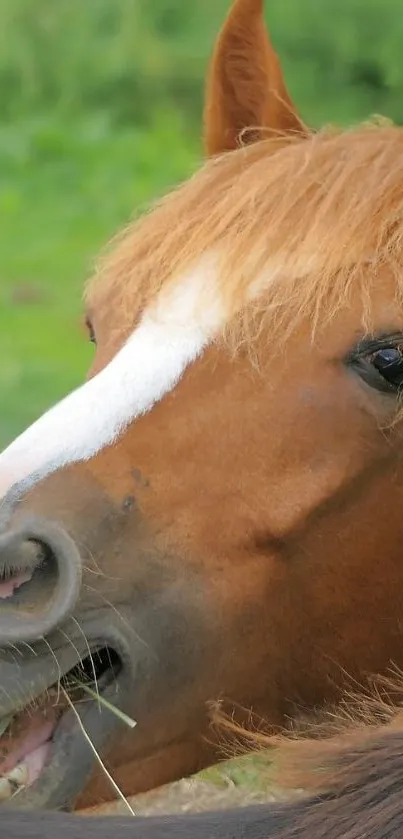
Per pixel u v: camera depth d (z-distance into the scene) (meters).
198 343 3.10
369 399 3.09
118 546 3.06
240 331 3.10
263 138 3.36
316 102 10.84
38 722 3.06
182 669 3.11
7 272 8.05
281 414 3.09
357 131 3.23
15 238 8.63
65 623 3.03
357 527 3.13
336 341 3.09
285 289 3.10
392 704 3.16
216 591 3.10
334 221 3.11
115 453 3.08
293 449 3.10
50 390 6.23
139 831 2.84
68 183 9.56
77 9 11.92
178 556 3.09
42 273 8.08
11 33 11.70
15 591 3.02
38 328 7.18
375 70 11.10
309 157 3.16
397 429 3.10
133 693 3.09
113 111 11.20
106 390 3.10
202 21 11.95
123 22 11.84
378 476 3.12
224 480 3.09
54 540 3.02
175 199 3.22
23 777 3.04
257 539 3.10
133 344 3.12
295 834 2.83
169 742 3.13
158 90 11.48
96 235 8.74
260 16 3.35
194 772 3.17
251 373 3.10
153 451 3.08
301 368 3.09
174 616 3.09
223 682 3.14
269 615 3.13
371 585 3.15
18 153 9.94
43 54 11.61
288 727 3.20
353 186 3.13
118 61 11.50
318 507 3.11
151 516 3.08
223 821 2.85
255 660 3.14
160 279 3.15
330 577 3.14
